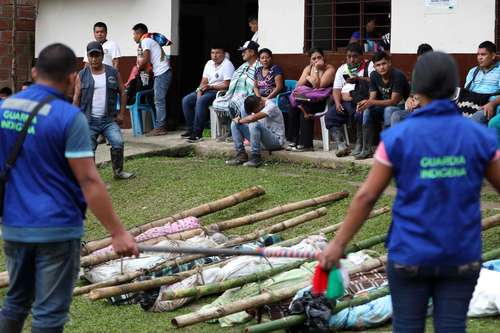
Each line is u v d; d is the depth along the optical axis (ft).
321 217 27.78
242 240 25.02
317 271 14.30
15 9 47.55
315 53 35.94
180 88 45.24
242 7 53.01
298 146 35.63
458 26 34.53
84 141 15.34
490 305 19.39
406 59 35.94
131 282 22.33
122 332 20.03
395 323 13.37
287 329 18.88
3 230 15.70
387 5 37.17
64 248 15.53
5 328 16.31
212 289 20.86
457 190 12.78
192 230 25.62
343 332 19.27
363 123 33.12
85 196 15.42
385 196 28.81
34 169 15.39
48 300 15.60
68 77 15.89
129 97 43.14
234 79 38.27
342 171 33.35
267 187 31.12
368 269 21.08
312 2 38.70
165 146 39.22
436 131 12.93
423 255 12.73
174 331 19.81
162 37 42.55
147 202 31.40
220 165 35.53
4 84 50.39
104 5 46.32
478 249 13.00
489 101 30.37
